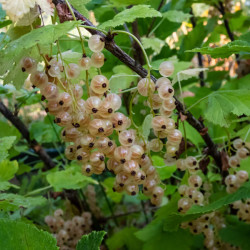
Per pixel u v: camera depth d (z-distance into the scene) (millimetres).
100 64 230
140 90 243
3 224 191
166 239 384
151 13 225
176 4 507
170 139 257
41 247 189
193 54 452
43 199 336
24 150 511
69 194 474
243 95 305
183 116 278
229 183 325
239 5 730
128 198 628
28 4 203
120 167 244
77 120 227
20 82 243
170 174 389
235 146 323
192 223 346
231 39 523
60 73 230
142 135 255
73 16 215
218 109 303
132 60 248
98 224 495
